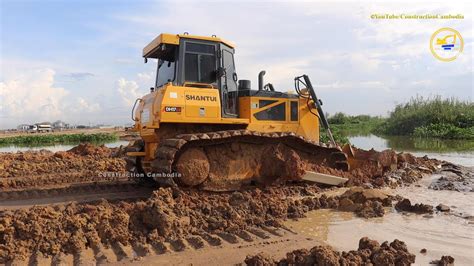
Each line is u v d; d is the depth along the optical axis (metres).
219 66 8.37
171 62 8.45
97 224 5.47
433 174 10.84
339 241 5.35
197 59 8.22
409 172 10.38
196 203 6.91
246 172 8.30
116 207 6.33
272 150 8.54
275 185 8.46
